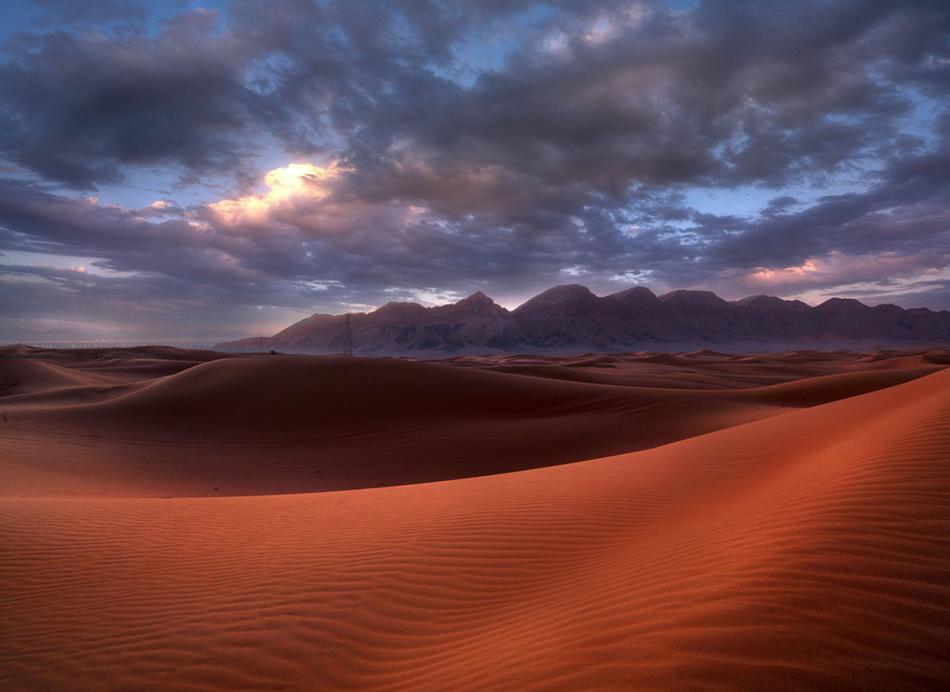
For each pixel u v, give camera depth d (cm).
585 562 551
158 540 742
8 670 426
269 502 973
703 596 348
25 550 698
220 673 405
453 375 3547
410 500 918
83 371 6656
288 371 3594
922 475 463
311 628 465
